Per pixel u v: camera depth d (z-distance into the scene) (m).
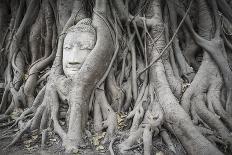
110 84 5.82
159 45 6.06
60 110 5.52
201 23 6.68
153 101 5.53
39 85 6.41
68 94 5.40
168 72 5.91
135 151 4.77
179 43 6.77
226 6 6.89
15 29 7.22
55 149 4.82
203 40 6.29
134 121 5.23
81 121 5.10
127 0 6.41
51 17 6.91
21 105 6.28
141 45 6.28
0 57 7.23
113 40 6.10
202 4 6.74
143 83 5.92
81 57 5.53
